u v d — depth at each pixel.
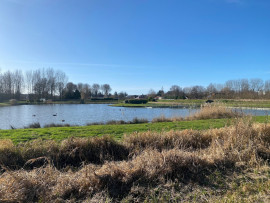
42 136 6.67
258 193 3.13
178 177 3.58
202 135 5.77
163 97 61.41
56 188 3.15
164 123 10.05
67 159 4.55
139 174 3.52
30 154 4.44
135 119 13.59
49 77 64.50
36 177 3.37
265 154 4.55
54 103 53.56
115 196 3.11
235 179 3.61
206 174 3.74
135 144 5.25
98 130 7.93
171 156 3.92
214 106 12.75
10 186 3.07
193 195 3.11
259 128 5.53
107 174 3.43
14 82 58.91
